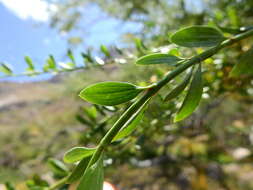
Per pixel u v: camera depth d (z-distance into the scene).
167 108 0.16
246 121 0.57
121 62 0.19
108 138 0.07
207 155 0.57
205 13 0.31
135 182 0.85
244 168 0.96
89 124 0.18
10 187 0.16
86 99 0.07
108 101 0.07
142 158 0.39
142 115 0.07
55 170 0.16
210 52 0.08
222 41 0.09
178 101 0.16
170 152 0.60
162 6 0.42
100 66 0.19
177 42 0.09
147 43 0.31
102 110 0.17
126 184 0.83
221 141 0.58
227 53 0.20
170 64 0.08
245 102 0.42
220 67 0.19
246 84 0.21
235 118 0.58
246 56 0.09
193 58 0.08
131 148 0.19
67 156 0.07
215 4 0.32
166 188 0.85
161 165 0.85
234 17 0.21
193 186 0.76
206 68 0.18
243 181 0.90
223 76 0.19
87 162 0.07
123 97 0.07
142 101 0.07
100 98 0.07
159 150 0.44
